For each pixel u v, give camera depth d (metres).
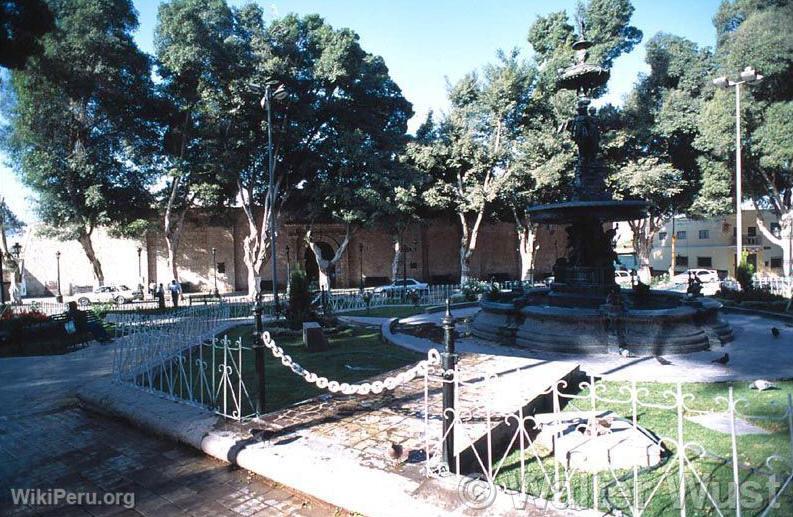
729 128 23.73
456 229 42.19
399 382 4.29
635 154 29.61
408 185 27.67
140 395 6.25
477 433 4.39
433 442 4.39
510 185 27.97
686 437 4.82
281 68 24.31
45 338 13.44
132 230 27.97
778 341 10.10
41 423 5.93
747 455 4.33
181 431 5.04
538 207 11.55
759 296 17.06
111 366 9.50
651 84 30.59
